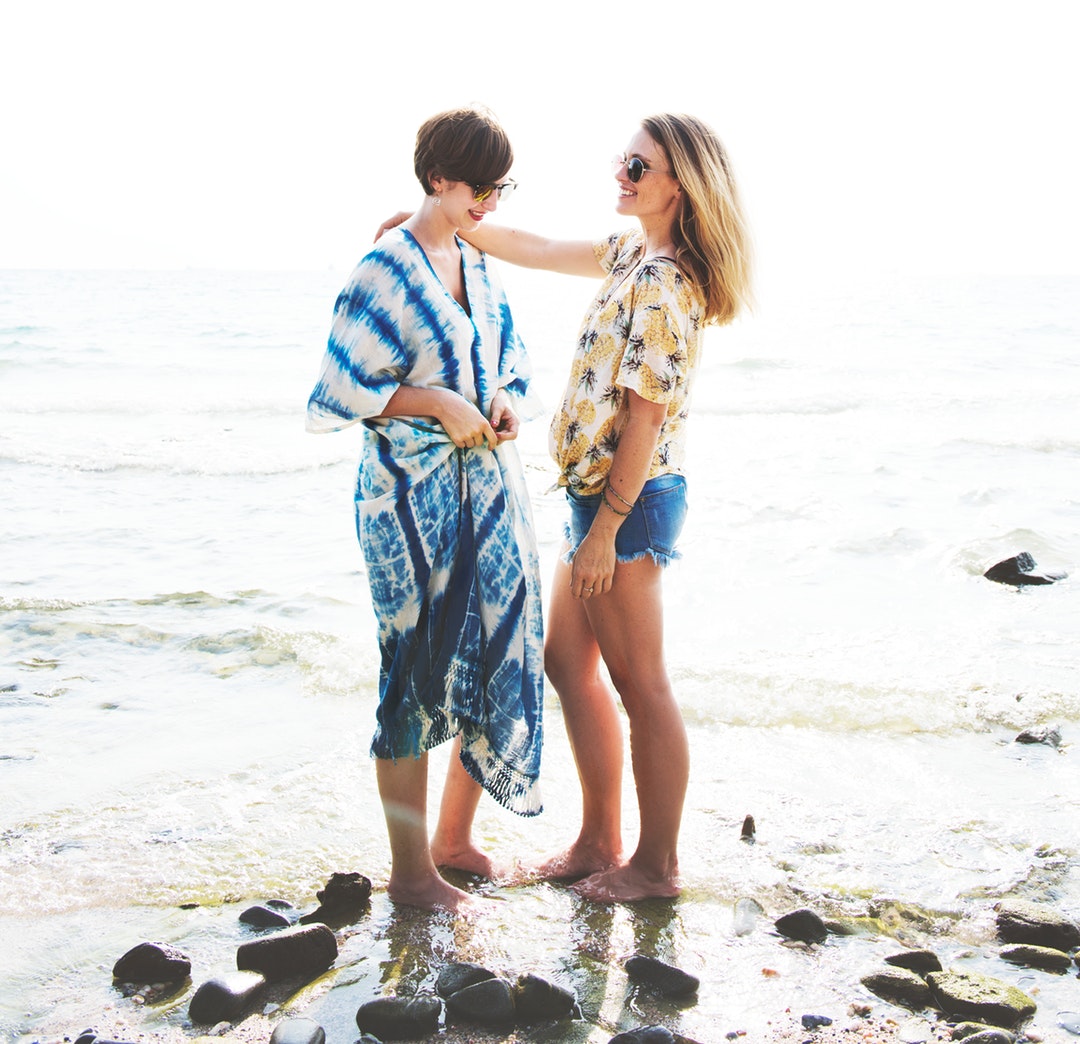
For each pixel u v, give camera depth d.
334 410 2.48
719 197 2.54
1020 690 4.08
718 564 6.06
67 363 20.50
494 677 2.68
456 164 2.47
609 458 2.67
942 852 2.97
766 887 2.79
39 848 2.96
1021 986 2.39
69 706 4.04
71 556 6.31
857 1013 2.28
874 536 6.60
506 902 2.75
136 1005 2.29
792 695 4.03
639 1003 2.30
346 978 2.39
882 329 28.70
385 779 2.68
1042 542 6.43
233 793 3.32
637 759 2.77
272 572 5.95
